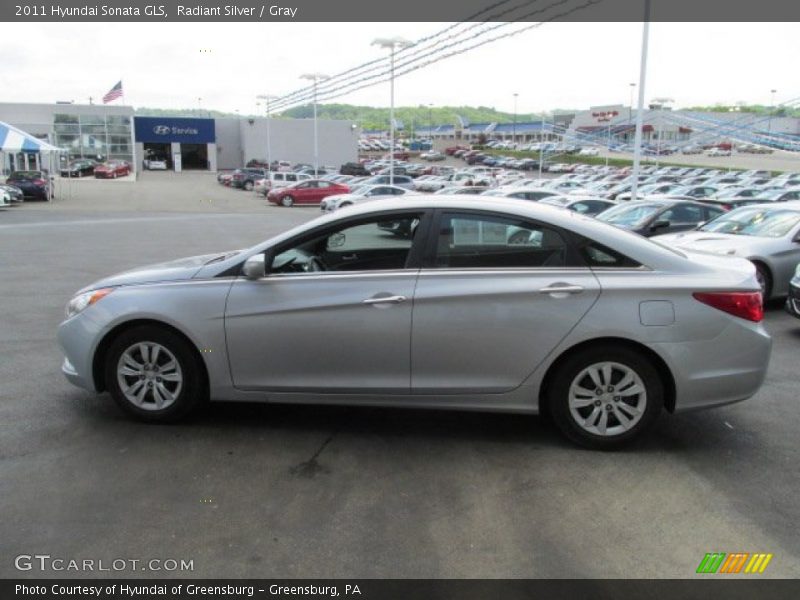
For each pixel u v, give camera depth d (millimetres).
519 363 4102
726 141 102938
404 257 4246
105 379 4543
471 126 142250
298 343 4219
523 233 4184
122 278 4574
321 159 82438
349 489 3656
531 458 4074
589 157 99125
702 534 3256
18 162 50281
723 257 4605
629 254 4133
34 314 8242
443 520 3350
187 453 4082
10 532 3191
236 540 3148
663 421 4711
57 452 4066
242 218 27953
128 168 69562
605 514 3430
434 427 4555
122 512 3379
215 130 80750
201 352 4316
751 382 4113
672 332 3994
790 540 3213
